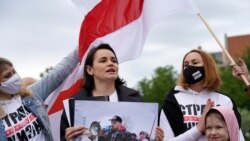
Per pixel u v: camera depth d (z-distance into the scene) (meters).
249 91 6.82
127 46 7.70
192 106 6.78
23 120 6.32
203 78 6.85
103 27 7.73
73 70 7.52
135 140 5.94
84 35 7.69
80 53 7.56
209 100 6.39
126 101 6.21
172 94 6.91
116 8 7.78
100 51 6.34
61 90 7.43
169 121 6.76
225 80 52.44
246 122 39.22
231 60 7.14
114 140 5.93
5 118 6.28
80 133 5.84
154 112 6.01
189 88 6.92
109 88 6.34
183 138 6.35
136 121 5.98
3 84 6.30
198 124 6.36
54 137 7.44
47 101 7.43
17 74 6.41
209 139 6.09
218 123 6.02
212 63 6.88
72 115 6.17
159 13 7.66
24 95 6.51
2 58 6.43
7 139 6.21
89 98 6.22
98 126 5.94
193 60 6.88
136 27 7.73
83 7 7.78
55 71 7.36
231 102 6.87
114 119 5.96
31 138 6.31
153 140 5.96
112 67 6.27
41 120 6.41
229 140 6.03
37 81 7.32
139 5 7.75
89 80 6.43
